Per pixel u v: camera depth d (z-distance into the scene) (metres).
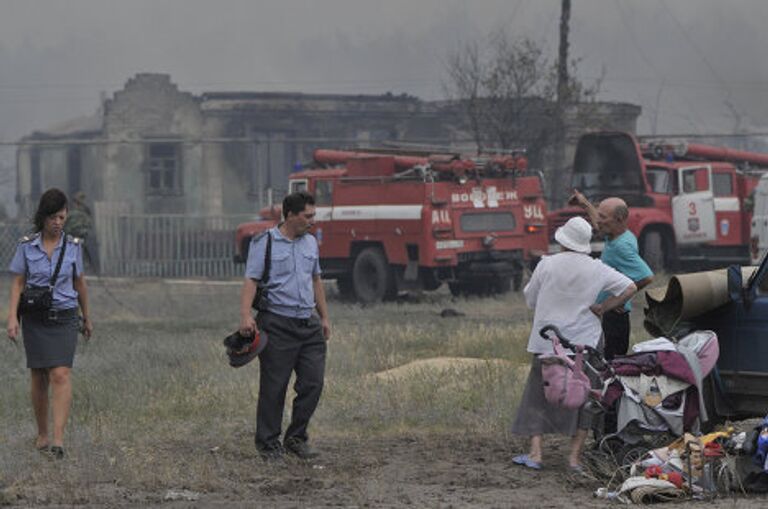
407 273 48.34
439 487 15.65
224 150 101.94
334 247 50.50
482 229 48.84
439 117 103.88
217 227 82.75
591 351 16.20
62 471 16.31
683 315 16.58
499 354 29.22
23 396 23.83
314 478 16.31
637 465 15.16
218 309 48.72
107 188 100.56
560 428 16.36
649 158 57.16
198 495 15.20
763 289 16.73
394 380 24.17
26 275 17.59
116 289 61.31
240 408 22.30
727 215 57.03
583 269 16.47
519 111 77.75
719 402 16.91
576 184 56.53
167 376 25.67
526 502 14.62
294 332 17.39
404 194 48.34
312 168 53.22
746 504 14.20
